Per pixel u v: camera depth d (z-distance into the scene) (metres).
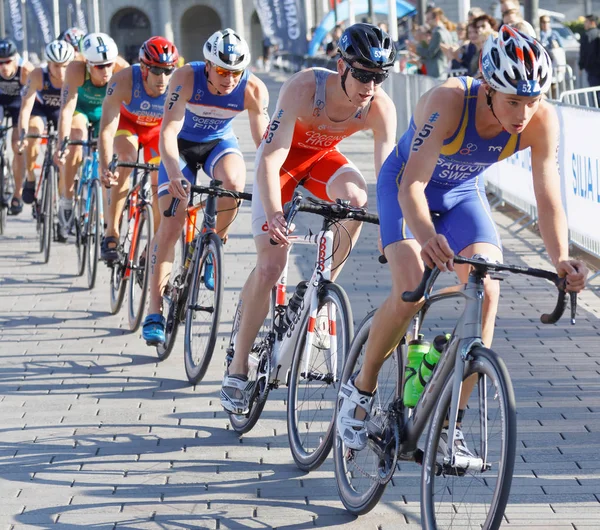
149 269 14.12
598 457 9.73
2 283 18.33
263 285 10.27
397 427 8.09
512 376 12.23
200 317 12.46
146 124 16.23
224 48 12.19
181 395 12.02
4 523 8.47
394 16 48.59
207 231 12.57
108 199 15.77
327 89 9.61
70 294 17.45
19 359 13.54
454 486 8.08
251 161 34.16
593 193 16.61
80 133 19.25
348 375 8.90
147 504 8.87
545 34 31.44
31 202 22.53
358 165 32.53
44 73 21.14
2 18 72.75
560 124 18.50
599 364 12.60
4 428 10.86
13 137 23.31
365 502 8.38
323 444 9.26
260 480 9.45
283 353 9.98
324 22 69.81
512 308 15.51
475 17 27.28
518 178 22.03
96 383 12.50
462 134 7.73
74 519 8.55
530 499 8.80
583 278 6.86
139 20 151.00
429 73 33.72
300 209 9.07
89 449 10.23
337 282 17.53
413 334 8.38
